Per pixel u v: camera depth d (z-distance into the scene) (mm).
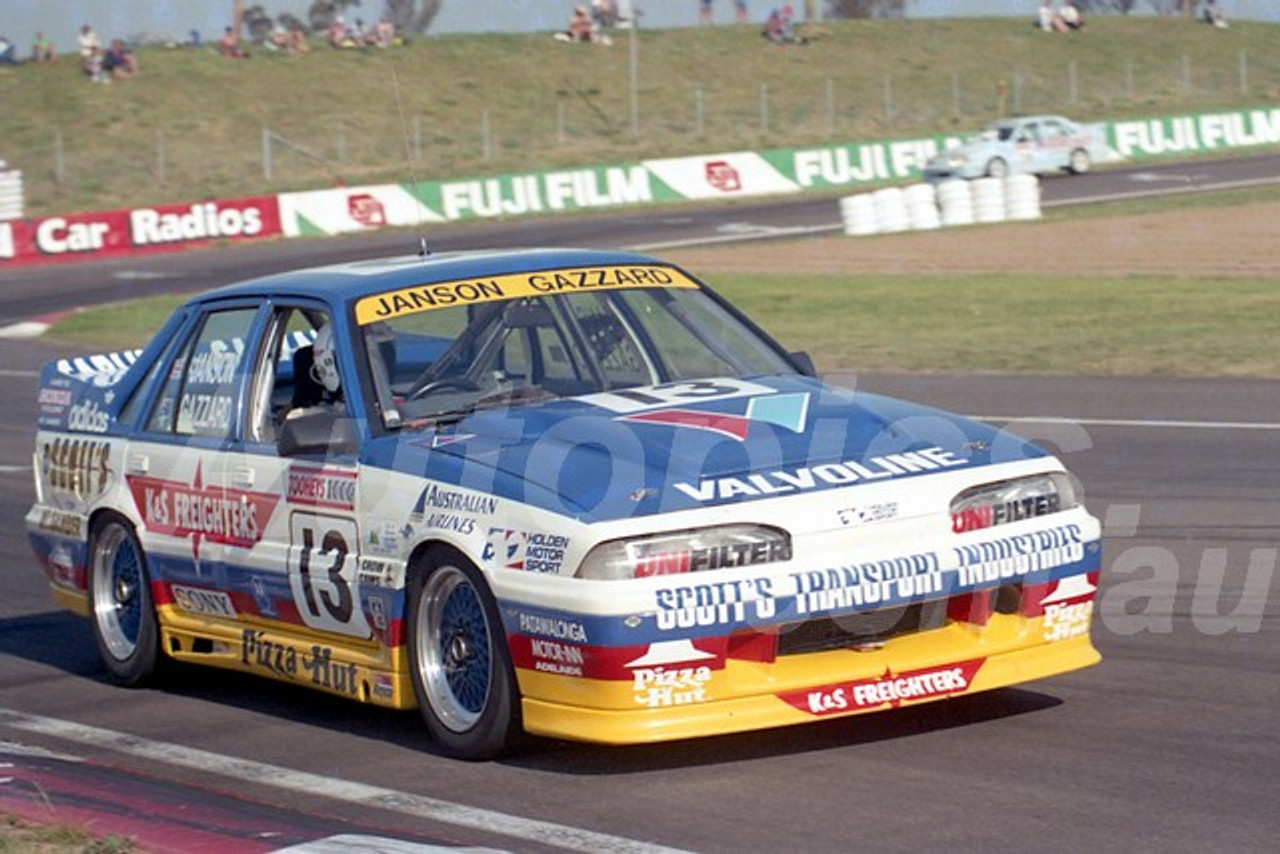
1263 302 22516
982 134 53469
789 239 38969
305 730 7484
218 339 8328
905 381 18203
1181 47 83188
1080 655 6773
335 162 63094
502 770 6551
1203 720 6750
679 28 80250
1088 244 32594
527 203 50656
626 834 5676
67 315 32062
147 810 6070
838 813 5789
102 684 8758
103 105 64562
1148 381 17141
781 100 73500
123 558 8672
